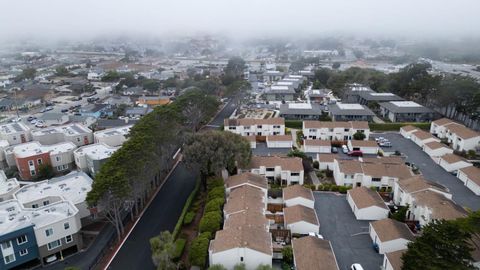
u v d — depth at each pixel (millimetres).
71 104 168250
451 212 57781
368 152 98500
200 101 118125
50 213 59688
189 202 72500
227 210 61906
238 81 170375
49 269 56000
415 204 64188
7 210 61250
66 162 92125
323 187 77688
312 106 137750
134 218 70062
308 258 49688
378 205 64938
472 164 86875
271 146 105125
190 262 53219
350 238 60094
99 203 59000
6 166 97062
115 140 102625
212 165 74250
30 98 169250
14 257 54000
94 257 59062
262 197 66812
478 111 115312
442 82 134375
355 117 127000
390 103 138875
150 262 57250
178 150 104688
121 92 194625
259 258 49750
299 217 60719
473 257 45562
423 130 119438
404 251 50031
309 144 100625
